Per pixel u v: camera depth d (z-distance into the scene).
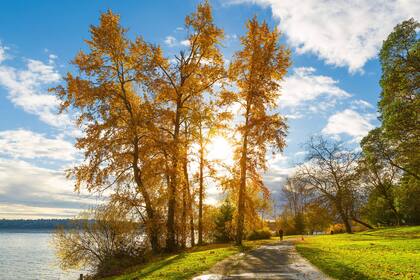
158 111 24.41
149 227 23.27
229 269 14.66
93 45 24.88
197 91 26.31
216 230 38.28
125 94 25.42
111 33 24.52
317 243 28.34
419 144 36.72
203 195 30.53
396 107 35.34
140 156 24.38
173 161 24.53
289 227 64.25
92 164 23.27
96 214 23.44
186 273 14.05
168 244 25.11
